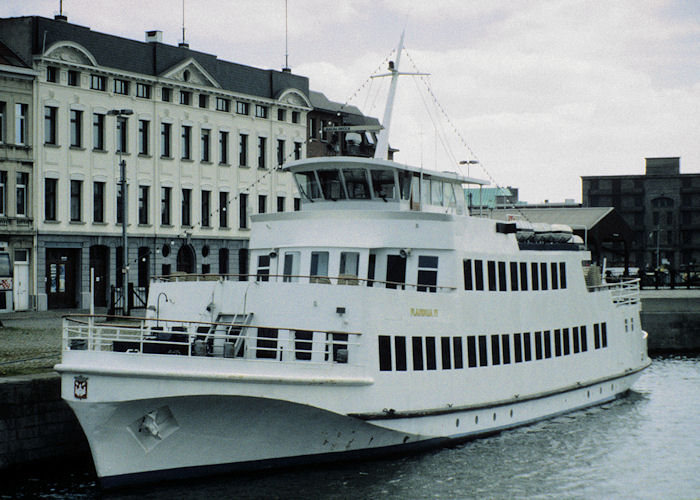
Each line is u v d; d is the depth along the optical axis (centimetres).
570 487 2453
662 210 13288
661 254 13288
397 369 2503
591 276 3578
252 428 2339
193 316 2586
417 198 2886
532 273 3098
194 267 6781
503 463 2623
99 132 6122
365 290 2422
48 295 5803
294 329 2314
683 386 4209
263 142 7406
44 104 5741
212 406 2245
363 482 2400
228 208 7075
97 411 2170
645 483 2516
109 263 6144
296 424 2375
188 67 6650
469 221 2781
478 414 2802
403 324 2523
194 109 6744
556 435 2994
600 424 3209
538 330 3108
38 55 5659
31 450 2528
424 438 2614
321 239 2680
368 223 2656
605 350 3581
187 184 6706
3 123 5547
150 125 6419
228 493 2289
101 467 2236
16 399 2484
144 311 5209
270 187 7444
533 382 3058
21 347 3372
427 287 2608
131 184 6291
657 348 6228
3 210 5556
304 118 7769
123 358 2164
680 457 2781
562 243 3356
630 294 3891
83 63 5938
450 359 2672
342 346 2428
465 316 2733
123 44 6231
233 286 2533
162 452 2280
